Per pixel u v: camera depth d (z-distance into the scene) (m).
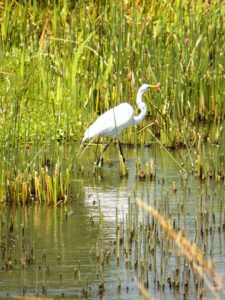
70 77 17.86
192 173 14.29
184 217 11.32
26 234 11.39
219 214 12.07
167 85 18.06
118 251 10.41
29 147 15.65
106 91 17.78
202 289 9.14
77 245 10.94
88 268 10.16
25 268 10.17
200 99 18.36
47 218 12.09
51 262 10.37
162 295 9.34
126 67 18.00
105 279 9.80
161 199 11.87
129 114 15.16
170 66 18.19
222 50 18.98
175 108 16.94
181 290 9.47
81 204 12.72
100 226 11.45
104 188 13.58
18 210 12.48
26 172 12.95
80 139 16.47
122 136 16.72
